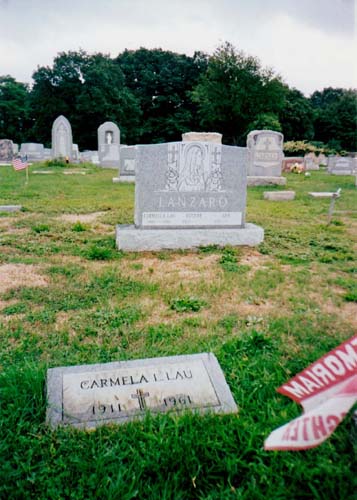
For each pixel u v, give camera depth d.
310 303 4.33
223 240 6.57
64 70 51.88
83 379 2.71
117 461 2.13
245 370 2.93
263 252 6.31
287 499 1.96
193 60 57.44
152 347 3.29
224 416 2.46
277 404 2.56
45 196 11.34
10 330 3.56
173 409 2.47
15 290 4.48
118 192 12.56
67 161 23.48
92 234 7.10
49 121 53.50
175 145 6.26
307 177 20.62
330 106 59.00
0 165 22.73
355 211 10.30
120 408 2.49
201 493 1.99
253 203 11.16
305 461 2.12
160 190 6.34
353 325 3.81
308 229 7.96
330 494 1.98
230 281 4.92
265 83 41.50
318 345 3.38
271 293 4.59
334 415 1.45
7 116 55.75
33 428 2.33
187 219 6.50
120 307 4.11
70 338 3.44
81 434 2.30
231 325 3.74
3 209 9.03
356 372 1.58
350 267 5.67
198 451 2.19
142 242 6.25
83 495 1.96
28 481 2.02
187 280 4.95
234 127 45.00
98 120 52.41
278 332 3.60
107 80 51.75
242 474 2.11
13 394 2.54
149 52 59.09
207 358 2.97
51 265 5.38
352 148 55.50
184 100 56.09
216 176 6.48
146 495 1.99
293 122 55.91
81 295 4.40
